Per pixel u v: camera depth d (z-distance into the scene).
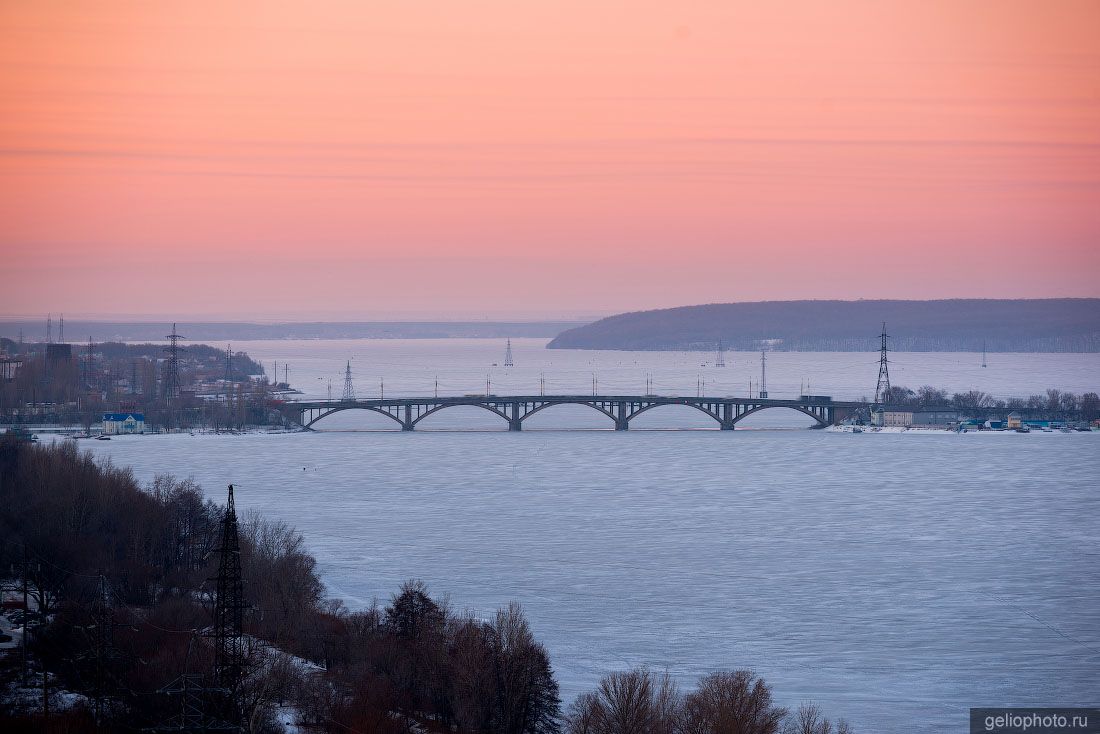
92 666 181.88
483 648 182.62
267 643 196.12
